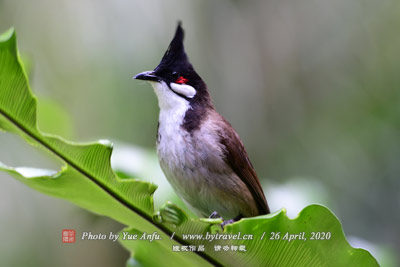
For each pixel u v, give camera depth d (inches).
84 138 383.6
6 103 136.0
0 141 371.2
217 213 235.1
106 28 402.0
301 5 483.5
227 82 458.9
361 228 454.6
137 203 150.3
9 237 384.5
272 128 471.8
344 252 150.6
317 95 481.1
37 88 392.5
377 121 473.7
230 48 458.9
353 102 481.1
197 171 224.7
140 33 400.8
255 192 246.8
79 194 154.6
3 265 375.2
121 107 392.5
